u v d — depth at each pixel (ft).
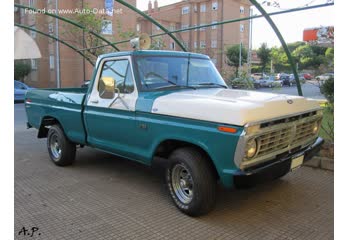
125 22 100.12
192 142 12.37
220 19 146.10
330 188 16.06
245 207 14.06
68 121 19.04
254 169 11.51
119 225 12.65
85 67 101.35
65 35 62.54
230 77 41.09
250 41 129.08
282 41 20.31
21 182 17.60
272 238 11.55
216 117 11.60
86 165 20.66
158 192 15.99
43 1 98.12
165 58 16.25
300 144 13.84
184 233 11.98
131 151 15.34
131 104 14.87
